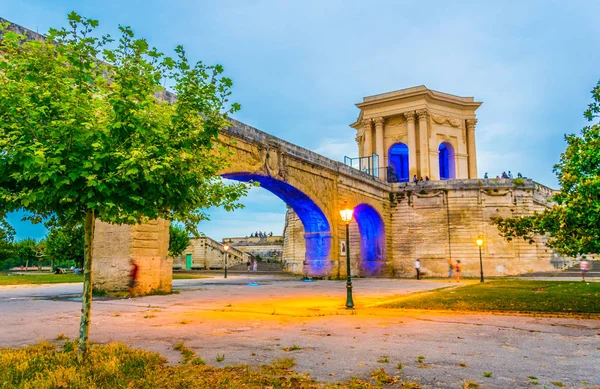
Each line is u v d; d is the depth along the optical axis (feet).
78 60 23.86
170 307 51.88
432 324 39.99
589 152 42.88
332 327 38.24
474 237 145.79
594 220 40.96
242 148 86.53
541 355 27.53
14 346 29.60
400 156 206.08
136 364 23.73
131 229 65.67
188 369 23.49
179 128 25.49
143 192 24.13
